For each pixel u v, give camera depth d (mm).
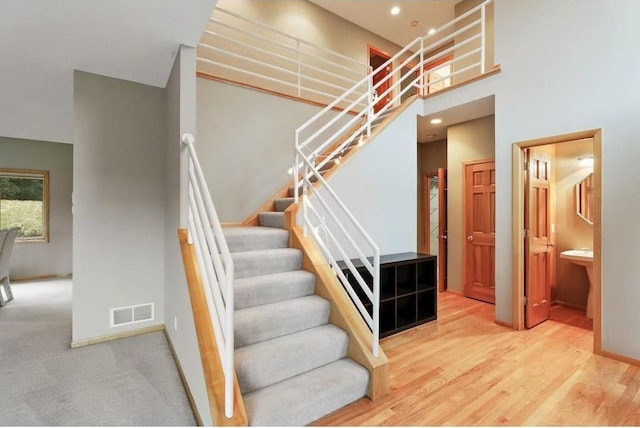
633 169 2516
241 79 4590
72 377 2291
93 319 2883
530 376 2332
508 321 3352
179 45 2436
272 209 3982
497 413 1905
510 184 3295
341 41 5801
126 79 3039
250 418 1577
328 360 2131
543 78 3029
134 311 3074
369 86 4332
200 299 1988
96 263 2908
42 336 3031
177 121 2557
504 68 3318
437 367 2471
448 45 6562
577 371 2404
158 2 1917
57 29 2174
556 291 4121
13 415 1868
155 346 2809
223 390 1593
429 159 5594
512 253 3299
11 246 4234
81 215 2855
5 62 2652
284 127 4180
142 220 3123
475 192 4418
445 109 3908
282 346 2008
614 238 2602
